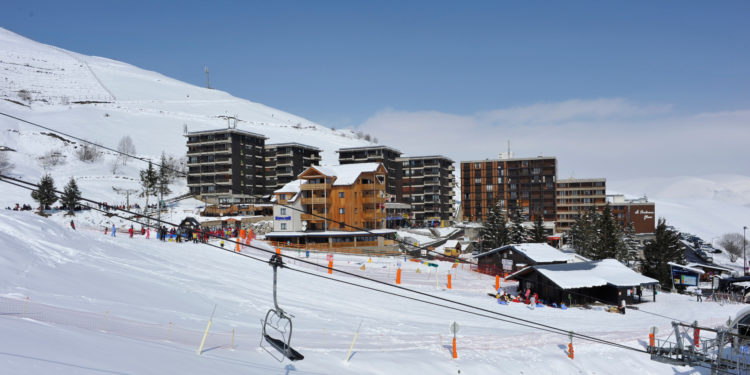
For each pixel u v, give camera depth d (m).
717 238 178.50
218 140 125.06
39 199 85.00
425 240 99.50
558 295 49.69
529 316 40.91
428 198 137.38
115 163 153.25
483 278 62.56
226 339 20.83
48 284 23.75
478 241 109.06
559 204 142.00
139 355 14.40
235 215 100.94
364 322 30.94
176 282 32.47
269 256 58.00
